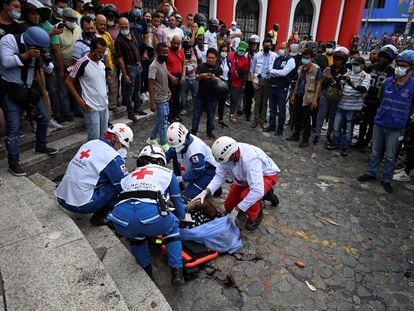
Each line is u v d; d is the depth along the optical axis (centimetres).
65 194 301
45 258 233
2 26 369
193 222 328
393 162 464
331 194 459
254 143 643
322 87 620
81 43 496
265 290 283
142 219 245
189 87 764
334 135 613
